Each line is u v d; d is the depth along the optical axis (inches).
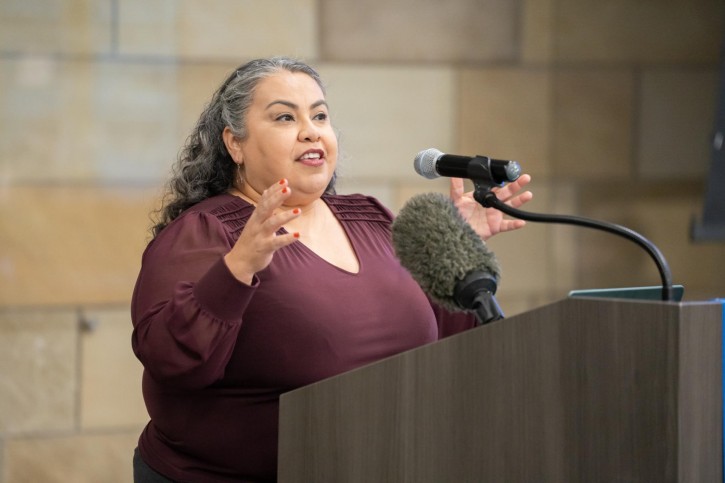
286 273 207.0
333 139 224.7
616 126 470.9
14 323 405.1
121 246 413.7
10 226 402.3
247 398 205.2
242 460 206.1
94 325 412.8
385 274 221.1
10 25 399.5
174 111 416.8
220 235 205.5
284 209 224.4
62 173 406.6
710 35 479.8
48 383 410.6
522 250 464.8
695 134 480.1
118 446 418.6
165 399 207.5
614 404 136.9
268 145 219.3
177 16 416.2
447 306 164.7
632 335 135.4
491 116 457.1
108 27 409.1
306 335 203.3
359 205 240.4
